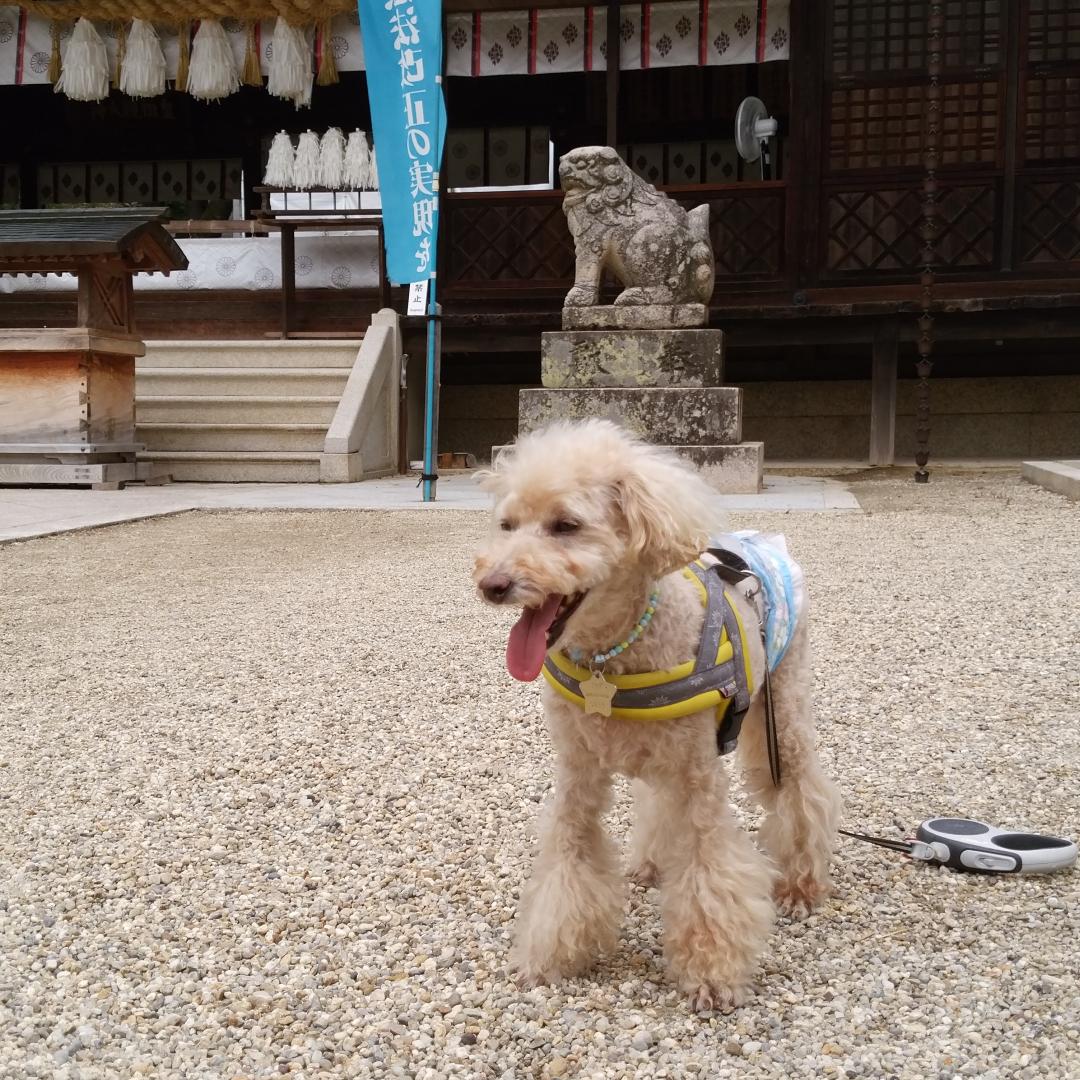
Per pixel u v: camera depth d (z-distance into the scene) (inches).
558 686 44.2
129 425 222.7
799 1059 39.0
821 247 241.4
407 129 181.8
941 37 216.5
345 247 273.7
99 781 67.0
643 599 42.4
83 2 262.7
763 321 243.6
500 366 283.0
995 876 53.8
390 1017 42.2
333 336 260.1
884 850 57.2
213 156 323.9
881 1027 41.0
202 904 51.3
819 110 239.1
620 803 64.2
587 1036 40.8
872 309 232.2
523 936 45.9
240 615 109.1
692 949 42.9
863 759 69.1
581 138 314.8
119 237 199.3
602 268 199.5
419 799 63.8
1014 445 268.1
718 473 187.0
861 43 238.1
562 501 40.9
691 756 43.6
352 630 102.7
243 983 44.6
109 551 145.4
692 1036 40.8
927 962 45.8
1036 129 234.2
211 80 266.7
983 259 236.5
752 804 62.5
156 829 60.0
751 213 243.1
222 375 239.6
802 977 45.1
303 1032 41.2
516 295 250.8
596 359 194.1
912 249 238.8
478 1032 41.2
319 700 82.4
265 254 276.1
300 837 58.9
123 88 270.4
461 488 208.7
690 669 42.7
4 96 320.5
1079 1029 40.3
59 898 51.9
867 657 90.5
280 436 230.8
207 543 150.7
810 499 178.9
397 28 179.8
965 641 94.5
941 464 252.1
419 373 259.6
